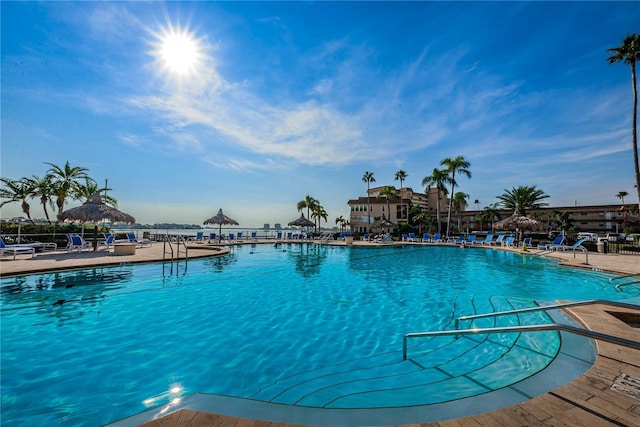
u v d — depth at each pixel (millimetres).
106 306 6543
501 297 7680
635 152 18891
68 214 15016
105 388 3377
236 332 5184
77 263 10648
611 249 18125
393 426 2199
